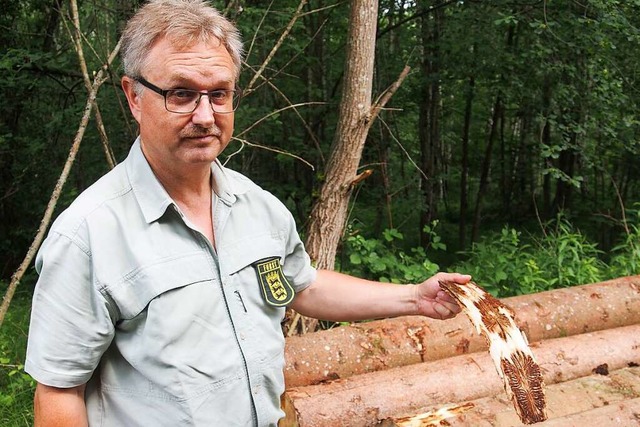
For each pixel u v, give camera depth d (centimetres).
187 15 129
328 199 386
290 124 765
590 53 639
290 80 709
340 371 268
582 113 666
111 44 623
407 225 1227
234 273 139
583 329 321
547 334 315
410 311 182
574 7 646
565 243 507
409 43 881
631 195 1208
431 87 931
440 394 258
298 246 165
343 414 243
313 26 775
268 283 144
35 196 823
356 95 379
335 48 862
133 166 135
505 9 682
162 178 136
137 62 131
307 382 263
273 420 143
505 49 705
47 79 703
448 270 545
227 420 134
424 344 281
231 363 134
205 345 132
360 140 381
